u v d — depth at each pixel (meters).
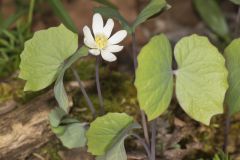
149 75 0.41
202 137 0.59
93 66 0.67
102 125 0.43
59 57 0.44
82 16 0.89
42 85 0.45
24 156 0.53
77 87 0.62
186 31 0.93
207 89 0.42
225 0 0.99
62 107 0.44
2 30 0.68
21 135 0.52
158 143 0.57
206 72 0.42
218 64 0.42
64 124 0.47
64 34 0.44
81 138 0.47
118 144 0.44
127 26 0.46
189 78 0.42
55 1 0.62
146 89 0.41
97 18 0.45
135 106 0.61
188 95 0.43
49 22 0.84
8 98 0.59
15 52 0.67
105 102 0.61
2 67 0.65
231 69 0.47
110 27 0.45
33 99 0.56
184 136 0.58
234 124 0.61
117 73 0.66
